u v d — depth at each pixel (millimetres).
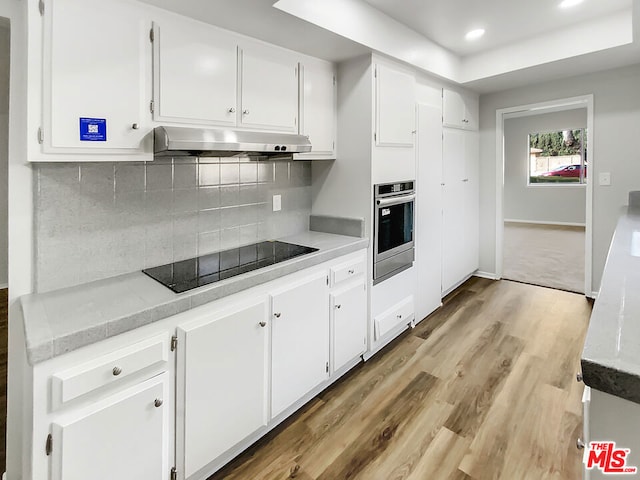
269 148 1985
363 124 2609
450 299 3924
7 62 2469
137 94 1610
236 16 1811
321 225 2896
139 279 1759
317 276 2195
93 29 1468
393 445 1862
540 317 3396
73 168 1656
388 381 2439
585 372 729
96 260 1750
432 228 3475
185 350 1504
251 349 1788
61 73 1399
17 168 1512
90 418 1229
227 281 1683
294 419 2080
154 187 1959
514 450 1801
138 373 1369
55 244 1617
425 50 3055
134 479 1364
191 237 2145
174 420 1503
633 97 3426
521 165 9266
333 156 2746
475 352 2787
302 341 2098
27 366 1224
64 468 1188
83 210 1697
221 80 1929
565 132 8688
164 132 1598
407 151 3014
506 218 9672
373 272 2691
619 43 2775
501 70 3404
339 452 1827
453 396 2252
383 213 2756
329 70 2639
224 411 1676
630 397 682
